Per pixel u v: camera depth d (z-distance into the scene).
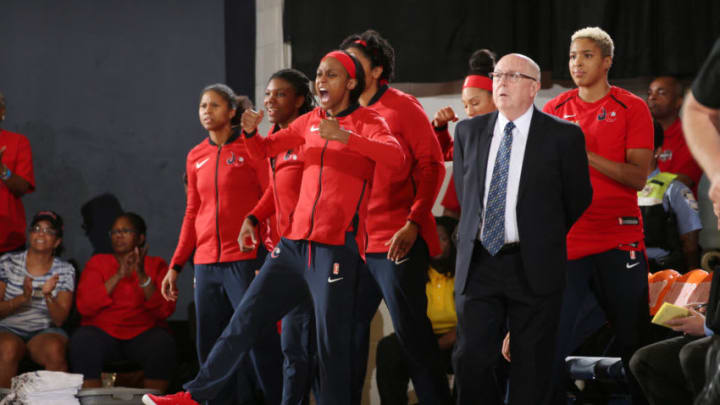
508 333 12.13
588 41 12.69
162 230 20.06
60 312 17.39
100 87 20.28
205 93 14.51
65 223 20.08
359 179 11.23
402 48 18.61
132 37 20.28
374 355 18.44
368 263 12.66
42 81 20.25
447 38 18.50
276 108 14.52
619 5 17.84
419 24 18.56
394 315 12.52
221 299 14.48
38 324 17.36
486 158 11.04
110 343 16.98
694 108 6.73
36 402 14.29
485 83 14.97
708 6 17.64
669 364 11.47
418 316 12.49
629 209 12.35
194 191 15.10
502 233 10.66
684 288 12.74
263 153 11.92
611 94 12.77
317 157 11.35
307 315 12.91
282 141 11.95
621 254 12.20
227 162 14.35
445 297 16.64
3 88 20.19
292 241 11.44
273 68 19.61
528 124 10.97
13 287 17.50
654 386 11.59
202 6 20.12
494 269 10.80
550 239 10.66
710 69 6.54
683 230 15.70
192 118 20.20
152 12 20.28
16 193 18.41
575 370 14.20
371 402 18.41
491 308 10.89
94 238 20.05
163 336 17.23
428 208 12.40
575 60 12.77
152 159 20.19
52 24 20.28
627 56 17.84
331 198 11.15
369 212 12.64
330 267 11.09
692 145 6.67
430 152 12.62
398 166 10.90
